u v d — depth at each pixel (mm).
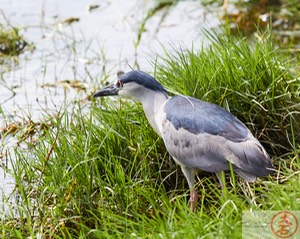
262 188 12164
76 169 12445
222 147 11695
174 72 14156
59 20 20500
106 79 17422
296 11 19781
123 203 12211
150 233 11094
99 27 20156
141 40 19219
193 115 12070
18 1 21562
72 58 18781
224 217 10555
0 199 13391
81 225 11609
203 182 12953
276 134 13398
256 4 20328
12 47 19312
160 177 12875
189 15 20406
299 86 13555
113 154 13211
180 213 11367
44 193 12570
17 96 17172
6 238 11867
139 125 13633
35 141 14844
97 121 14508
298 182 11328
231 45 14391
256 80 13508
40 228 11672
